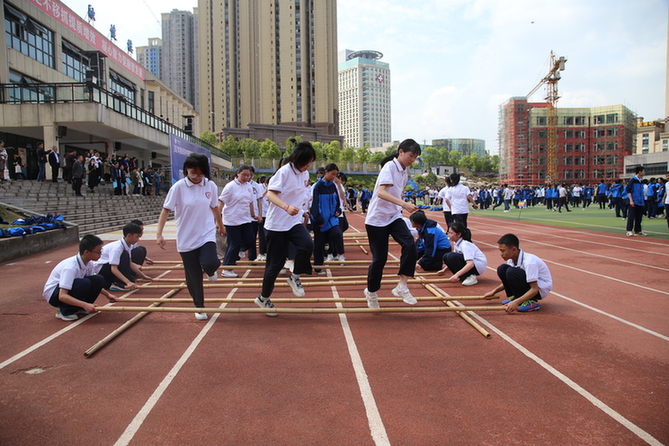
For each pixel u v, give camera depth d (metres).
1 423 2.57
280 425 2.53
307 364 3.38
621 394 2.88
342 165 69.38
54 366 3.36
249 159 62.28
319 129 99.25
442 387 2.99
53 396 2.89
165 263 7.02
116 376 3.18
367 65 174.88
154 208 19.33
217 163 39.28
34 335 4.07
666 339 3.87
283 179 4.32
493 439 2.39
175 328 4.24
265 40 109.88
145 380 3.12
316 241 6.94
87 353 3.52
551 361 3.41
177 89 137.88
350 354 3.57
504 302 4.96
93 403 2.80
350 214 25.77
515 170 70.62
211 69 115.19
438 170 110.56
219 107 113.38
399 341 3.86
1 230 8.47
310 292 5.79
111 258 5.55
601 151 70.31
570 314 4.62
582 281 6.19
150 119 24.12
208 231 4.34
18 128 18.89
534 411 2.68
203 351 3.65
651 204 16.72
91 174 16.92
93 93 17.98
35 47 21.38
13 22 19.75
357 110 174.50
